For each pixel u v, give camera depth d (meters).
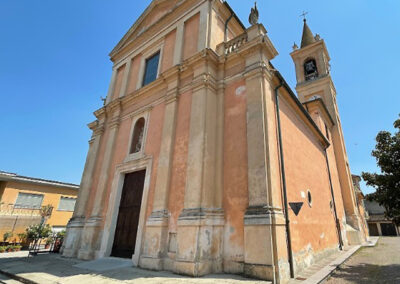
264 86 7.12
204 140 7.13
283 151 7.38
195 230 5.96
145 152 9.14
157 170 8.18
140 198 8.76
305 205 8.22
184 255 5.92
